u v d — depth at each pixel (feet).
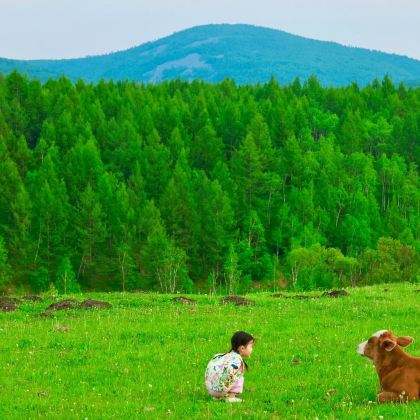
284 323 78.95
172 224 435.94
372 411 39.06
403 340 42.14
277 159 542.57
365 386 48.65
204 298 104.01
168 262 371.15
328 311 87.40
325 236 467.52
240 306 93.81
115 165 542.16
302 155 555.28
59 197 431.84
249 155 493.77
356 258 395.14
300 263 368.27
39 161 524.52
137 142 546.67
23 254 397.19
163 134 629.10
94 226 408.87
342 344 66.33
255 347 65.72
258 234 442.50
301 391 48.37
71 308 94.48
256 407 43.47
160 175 504.02
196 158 581.94
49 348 67.56
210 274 388.57
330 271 367.04
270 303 97.25
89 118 623.77
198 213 449.48
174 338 71.46
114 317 85.15
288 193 522.47
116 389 50.78
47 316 88.12
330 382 50.93
